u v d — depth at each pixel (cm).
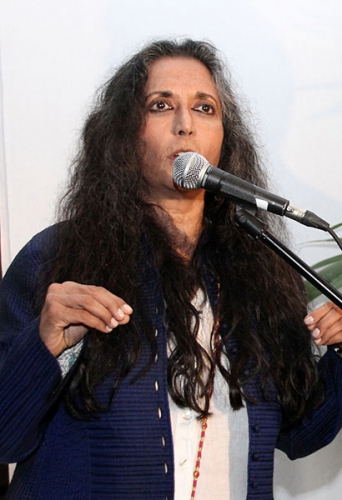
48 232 156
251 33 213
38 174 206
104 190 154
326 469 220
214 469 140
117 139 155
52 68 206
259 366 145
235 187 124
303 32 216
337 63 217
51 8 206
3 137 205
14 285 148
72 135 206
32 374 128
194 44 161
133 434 134
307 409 156
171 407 140
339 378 153
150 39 209
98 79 206
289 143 216
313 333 137
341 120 218
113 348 137
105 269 146
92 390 135
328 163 217
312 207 217
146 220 153
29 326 133
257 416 144
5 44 204
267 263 160
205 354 142
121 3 208
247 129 177
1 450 131
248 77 213
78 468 136
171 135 146
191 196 150
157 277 147
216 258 156
